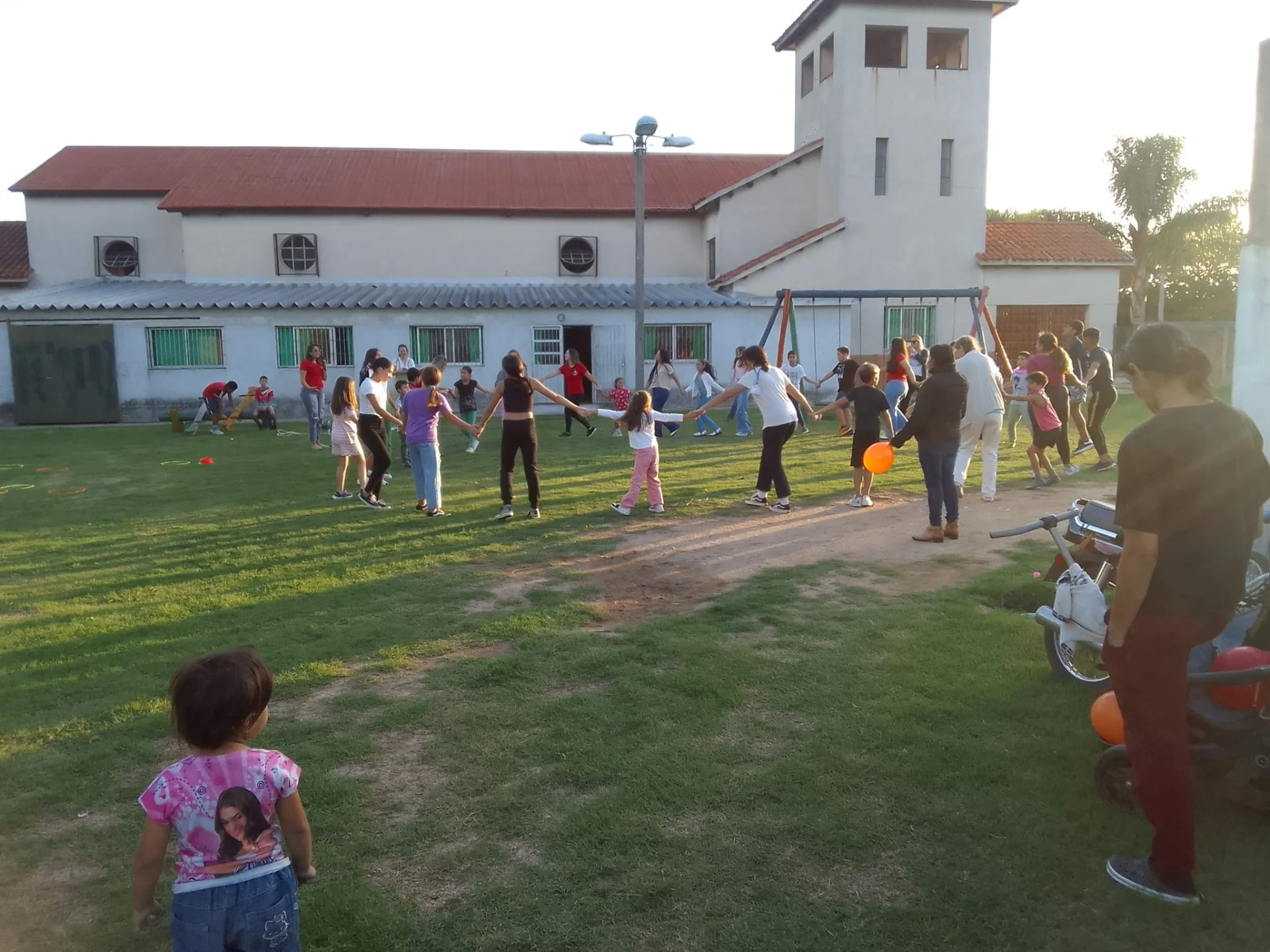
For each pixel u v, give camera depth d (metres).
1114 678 3.25
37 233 30.62
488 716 4.77
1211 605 3.09
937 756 4.24
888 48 29.55
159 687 5.26
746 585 7.20
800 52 30.73
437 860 3.53
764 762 4.22
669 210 31.33
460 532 9.30
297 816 2.57
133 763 4.38
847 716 4.67
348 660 5.66
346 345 25.56
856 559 7.99
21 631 6.33
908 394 16.12
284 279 29.80
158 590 7.32
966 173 27.97
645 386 21.06
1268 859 3.46
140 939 3.15
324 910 3.21
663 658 5.54
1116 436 16.28
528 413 9.86
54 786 4.16
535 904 3.25
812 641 5.82
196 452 16.91
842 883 3.35
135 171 31.92
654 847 3.57
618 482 12.43
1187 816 3.17
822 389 27.30
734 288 27.78
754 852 3.54
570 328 28.20
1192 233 39.81
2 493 12.39
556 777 4.14
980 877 3.37
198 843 2.38
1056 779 4.02
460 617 6.47
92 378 24.33
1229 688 3.61
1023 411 15.19
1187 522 3.04
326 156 33.47
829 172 28.34
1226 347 33.28
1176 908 3.17
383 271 30.31
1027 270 28.53
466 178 32.56
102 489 12.66
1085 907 3.20
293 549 8.67
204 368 24.84
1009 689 4.99
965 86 27.66
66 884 3.46
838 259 27.69
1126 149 40.00
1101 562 5.97
